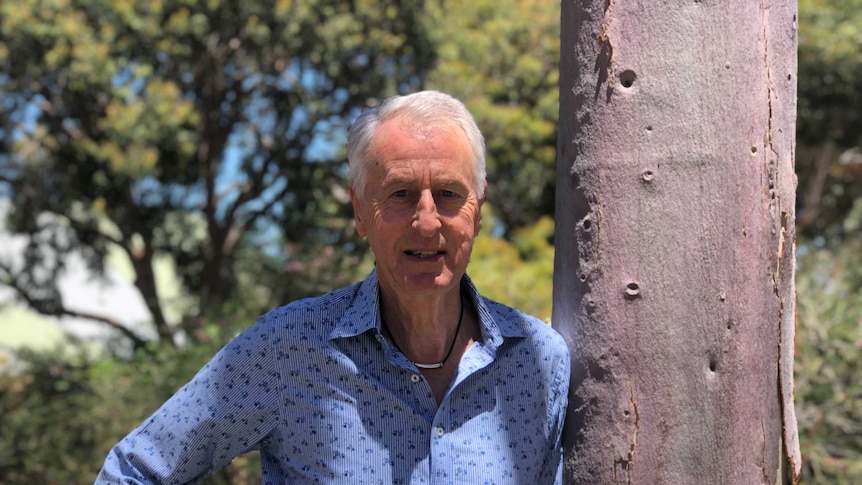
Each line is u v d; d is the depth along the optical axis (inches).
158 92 383.6
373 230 70.4
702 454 68.1
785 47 69.1
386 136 69.4
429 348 73.6
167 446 72.0
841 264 250.5
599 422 70.7
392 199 69.7
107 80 379.9
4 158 433.7
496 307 77.0
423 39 433.4
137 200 465.1
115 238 477.1
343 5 414.0
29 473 327.9
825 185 594.2
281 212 490.3
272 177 482.6
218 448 72.9
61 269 471.8
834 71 498.3
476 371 72.4
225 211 500.1
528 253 410.6
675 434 68.2
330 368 71.2
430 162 68.5
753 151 67.6
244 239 517.7
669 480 68.4
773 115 68.2
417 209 68.7
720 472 68.1
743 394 68.0
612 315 69.5
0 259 465.7
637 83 68.3
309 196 479.2
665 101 67.6
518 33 498.0
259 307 373.7
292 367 71.4
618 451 69.7
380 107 71.3
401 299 71.6
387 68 445.1
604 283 69.7
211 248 475.8
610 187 69.2
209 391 71.7
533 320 75.9
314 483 71.4
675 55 67.6
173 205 474.3
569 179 72.5
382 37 418.3
